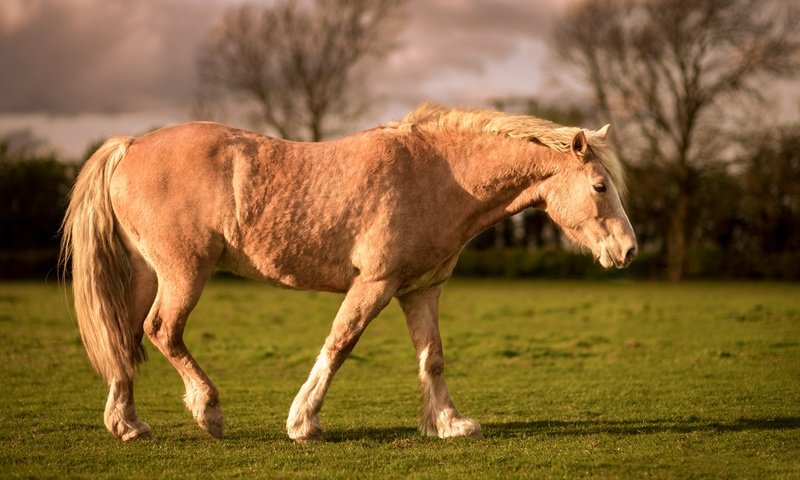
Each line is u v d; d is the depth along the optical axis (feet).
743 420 29.09
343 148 25.17
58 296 93.61
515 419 29.84
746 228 183.62
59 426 27.32
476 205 25.67
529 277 173.27
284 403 33.45
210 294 102.89
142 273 25.14
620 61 165.27
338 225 24.38
